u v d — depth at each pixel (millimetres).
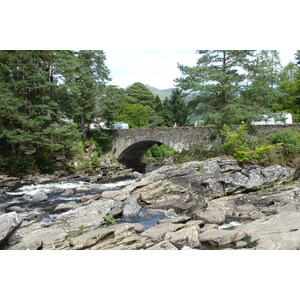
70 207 17141
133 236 11312
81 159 33781
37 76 27578
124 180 30328
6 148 30344
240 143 22047
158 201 17719
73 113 36031
